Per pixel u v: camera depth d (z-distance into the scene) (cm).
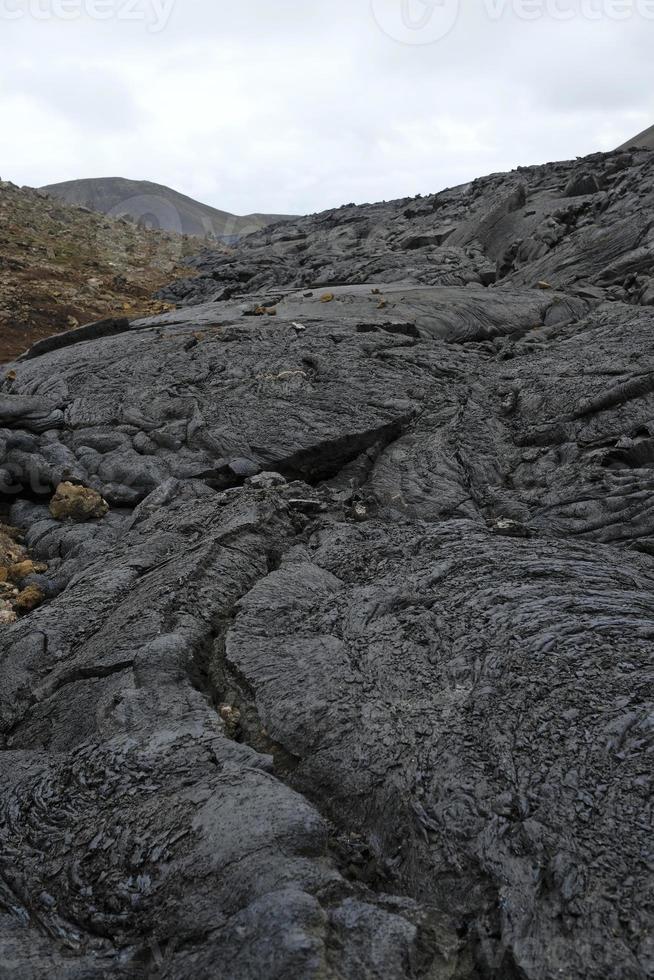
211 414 832
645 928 229
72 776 313
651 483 607
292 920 221
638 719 307
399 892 264
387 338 1062
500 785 283
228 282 2241
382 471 735
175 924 239
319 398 854
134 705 351
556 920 236
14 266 2178
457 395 873
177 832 268
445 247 2091
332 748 319
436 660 365
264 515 543
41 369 1072
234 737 346
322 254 2450
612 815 266
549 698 326
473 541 502
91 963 233
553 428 752
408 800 286
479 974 233
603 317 1160
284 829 261
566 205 1992
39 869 275
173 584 452
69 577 600
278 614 424
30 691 399
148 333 1198
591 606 398
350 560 489
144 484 764
